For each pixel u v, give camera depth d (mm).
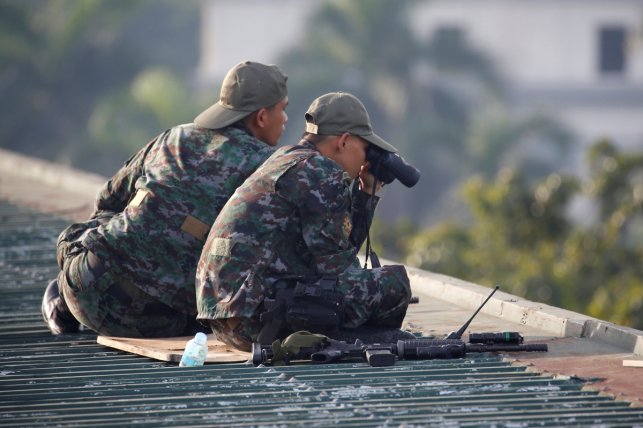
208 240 23391
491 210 73625
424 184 151125
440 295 30484
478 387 20953
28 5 152000
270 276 22953
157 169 24953
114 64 151500
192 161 24734
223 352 23938
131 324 25219
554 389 20750
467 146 145500
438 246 74500
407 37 145250
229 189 24609
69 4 150375
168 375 22328
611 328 23922
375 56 145250
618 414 19234
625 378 21312
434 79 151875
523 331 25719
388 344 23094
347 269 23234
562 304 67938
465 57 146750
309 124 23766
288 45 151500
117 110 138125
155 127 138750
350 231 23328
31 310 30234
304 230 22781
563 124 152500
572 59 194000
